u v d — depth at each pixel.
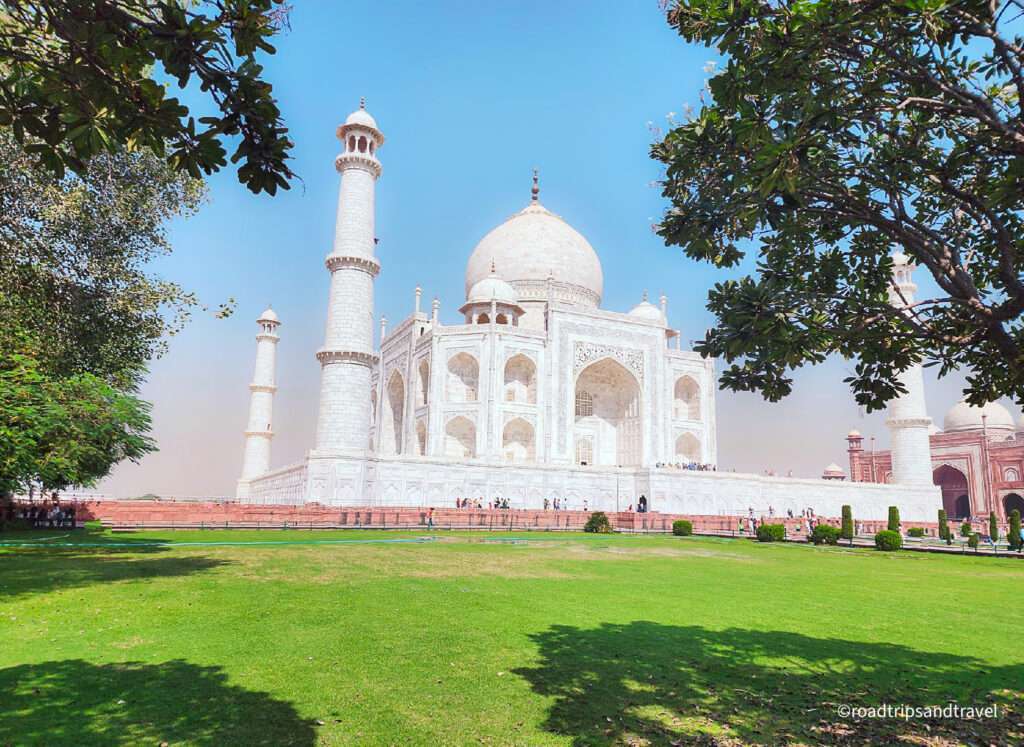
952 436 74.81
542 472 49.75
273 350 66.25
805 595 14.99
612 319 62.44
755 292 7.09
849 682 8.10
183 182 22.00
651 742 6.14
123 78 4.94
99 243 20.38
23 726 6.09
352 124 43.25
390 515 39.34
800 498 57.19
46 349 19.98
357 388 42.19
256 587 13.58
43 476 19.70
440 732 6.20
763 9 6.04
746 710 7.04
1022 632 11.33
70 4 4.71
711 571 19.30
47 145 5.16
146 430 21.89
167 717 6.38
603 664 8.52
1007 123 6.22
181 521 35.50
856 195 7.23
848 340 7.99
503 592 13.85
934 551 31.59
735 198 7.64
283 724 6.28
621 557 22.89
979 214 7.65
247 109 4.95
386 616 10.96
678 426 64.38
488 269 70.56
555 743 6.04
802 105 6.32
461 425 58.19
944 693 7.75
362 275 42.91
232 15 4.84
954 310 7.89
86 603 11.52
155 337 22.86
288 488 47.88
